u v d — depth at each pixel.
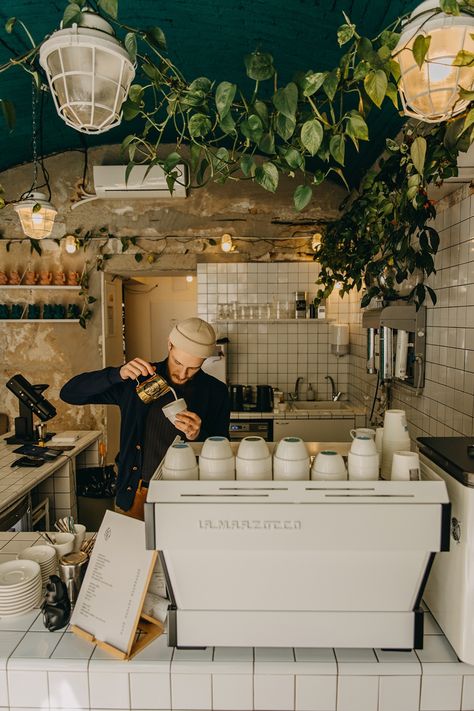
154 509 1.02
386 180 2.52
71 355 5.20
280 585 1.06
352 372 5.09
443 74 1.03
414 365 3.03
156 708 1.09
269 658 1.09
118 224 5.13
